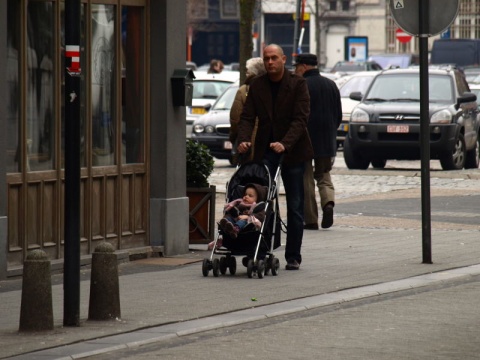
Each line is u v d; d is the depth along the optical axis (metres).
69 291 25.88
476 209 52.75
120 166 36.91
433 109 71.69
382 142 71.44
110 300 26.53
